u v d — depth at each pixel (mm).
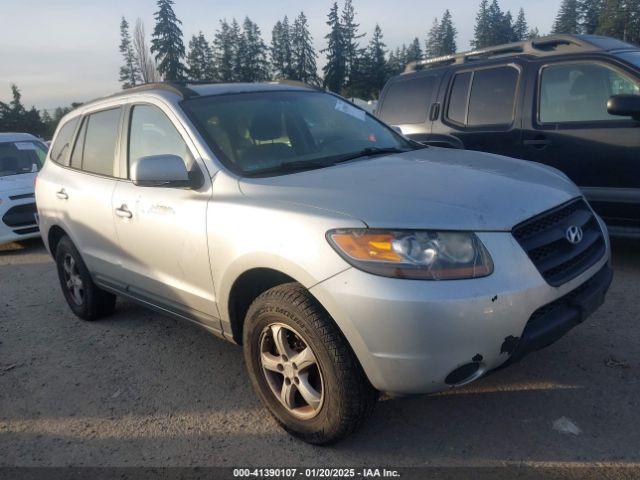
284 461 2930
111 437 3287
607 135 5121
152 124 3930
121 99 4391
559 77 5566
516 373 3549
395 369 2547
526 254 2684
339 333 2703
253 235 2963
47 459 3131
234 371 3971
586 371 3504
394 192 2840
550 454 2789
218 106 3820
